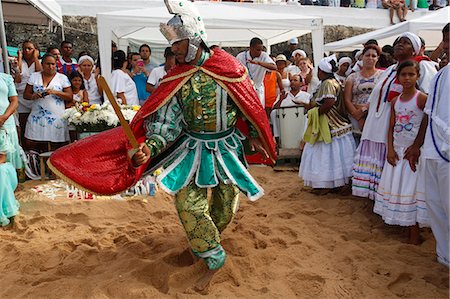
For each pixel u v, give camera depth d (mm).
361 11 14477
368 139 5297
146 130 3615
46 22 11250
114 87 7785
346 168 6082
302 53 10828
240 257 3996
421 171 4312
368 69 5969
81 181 3475
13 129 5578
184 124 3707
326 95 5969
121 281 3549
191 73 3570
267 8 13250
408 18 14945
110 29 8680
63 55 9516
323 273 3777
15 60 7887
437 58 6285
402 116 4551
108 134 3678
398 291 3598
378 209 4934
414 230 4574
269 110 9570
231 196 3961
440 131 3652
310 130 6238
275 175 8016
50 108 7250
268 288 3490
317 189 6516
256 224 5098
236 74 3645
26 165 7074
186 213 3516
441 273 3848
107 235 4715
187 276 3576
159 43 13953
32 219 5156
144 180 6113
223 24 9461
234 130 3885
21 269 3951
